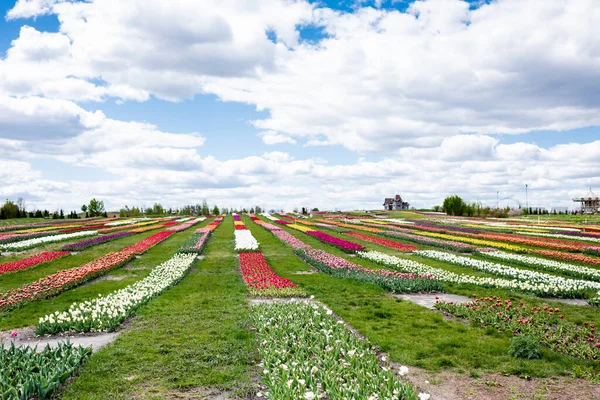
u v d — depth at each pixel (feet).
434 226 172.24
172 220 235.61
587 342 33.86
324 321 38.14
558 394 25.17
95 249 103.09
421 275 64.23
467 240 116.16
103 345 35.12
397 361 30.81
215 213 388.37
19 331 40.40
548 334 35.53
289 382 23.82
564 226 165.89
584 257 79.56
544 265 73.00
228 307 47.06
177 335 37.01
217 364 30.35
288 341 32.96
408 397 22.68
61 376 26.89
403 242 119.65
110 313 40.37
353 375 26.55
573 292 52.47
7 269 71.36
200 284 62.18
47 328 38.93
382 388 23.95
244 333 36.81
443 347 33.45
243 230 158.71
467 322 41.39
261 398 25.20
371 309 46.37
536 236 124.67
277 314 41.22
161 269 73.46
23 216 290.97
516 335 36.47
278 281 59.88
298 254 95.66
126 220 234.79
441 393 25.46
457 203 301.84
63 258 88.38
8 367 27.04
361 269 71.41
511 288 56.95
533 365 29.40
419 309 46.34
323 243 119.03
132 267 79.41
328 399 24.00
